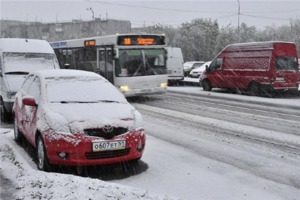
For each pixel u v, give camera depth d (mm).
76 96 7641
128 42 17156
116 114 7066
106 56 17797
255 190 6270
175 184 6504
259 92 20969
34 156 8023
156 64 17797
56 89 7754
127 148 6867
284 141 9805
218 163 7750
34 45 14039
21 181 6176
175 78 28188
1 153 7949
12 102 11836
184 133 10695
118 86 17078
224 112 14828
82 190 5668
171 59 27938
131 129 6953
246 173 7137
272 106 16859
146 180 6695
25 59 13391
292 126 11930
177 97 20125
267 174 7102
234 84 22141
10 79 12273
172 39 57094
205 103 17672
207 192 6145
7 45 13617
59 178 6168
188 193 6094
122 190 5762
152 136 10266
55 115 6832
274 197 5980
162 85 17953
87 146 6523
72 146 6496
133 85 17219
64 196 5461
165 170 7250
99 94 7859
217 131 11016
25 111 8250
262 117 13688
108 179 6742
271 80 20266
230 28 52812
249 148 9039
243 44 21766
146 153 8430
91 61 19172
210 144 9391
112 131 6719
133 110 7531
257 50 20969
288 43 20766
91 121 6691
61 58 22703
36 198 5457
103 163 6684
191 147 9055
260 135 10516
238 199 5879
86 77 8305
